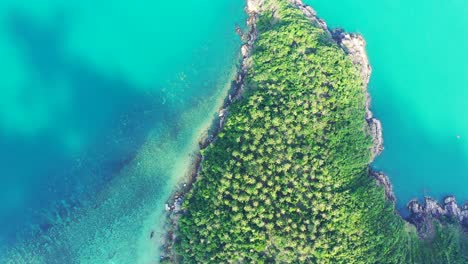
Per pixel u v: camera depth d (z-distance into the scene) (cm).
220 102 10675
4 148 10431
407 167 10875
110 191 10269
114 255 9981
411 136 11050
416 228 9812
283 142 9200
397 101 11225
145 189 10275
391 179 10762
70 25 11069
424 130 11106
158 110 10675
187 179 10306
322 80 9606
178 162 10394
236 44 11038
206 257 8969
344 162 9300
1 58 10819
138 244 10000
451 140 11112
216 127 10519
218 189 9188
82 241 10069
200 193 9481
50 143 10494
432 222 9981
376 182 9612
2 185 10262
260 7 10944
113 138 10538
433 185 10838
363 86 10300
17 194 10244
